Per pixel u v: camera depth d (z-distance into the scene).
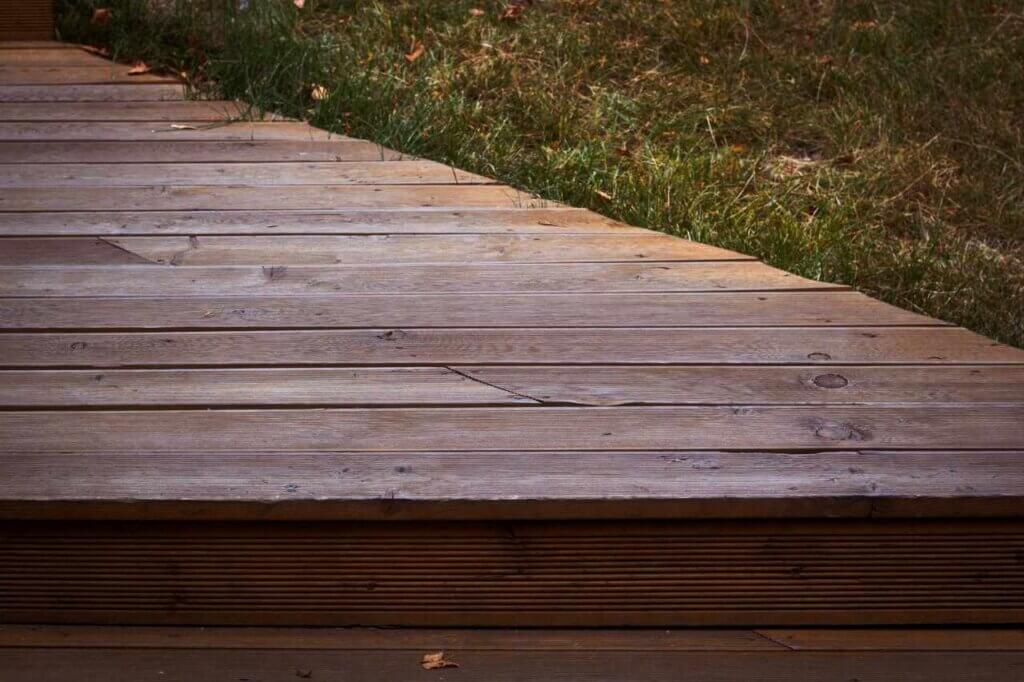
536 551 1.66
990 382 2.01
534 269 2.51
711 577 1.67
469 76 4.06
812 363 2.08
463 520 1.63
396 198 2.96
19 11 4.25
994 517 1.65
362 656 1.60
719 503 1.62
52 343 2.11
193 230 2.70
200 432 1.80
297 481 1.66
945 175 3.72
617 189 3.34
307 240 2.65
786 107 4.14
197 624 1.68
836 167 3.77
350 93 3.70
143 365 2.03
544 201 2.98
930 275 3.04
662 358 2.08
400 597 1.67
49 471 1.67
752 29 4.65
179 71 3.98
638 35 4.59
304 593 1.67
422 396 1.92
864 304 2.36
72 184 2.99
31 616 1.68
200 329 2.18
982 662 1.60
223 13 4.21
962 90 4.27
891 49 4.55
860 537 1.66
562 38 4.43
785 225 3.21
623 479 1.67
